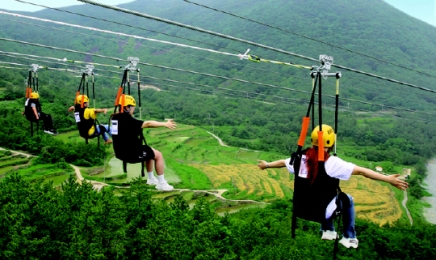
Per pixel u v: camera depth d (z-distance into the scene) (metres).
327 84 129.75
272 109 121.38
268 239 13.38
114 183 43.03
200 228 12.03
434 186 76.88
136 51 178.38
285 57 168.00
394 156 90.50
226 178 63.75
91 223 9.23
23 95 66.56
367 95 129.50
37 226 9.26
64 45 155.88
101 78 105.94
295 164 7.25
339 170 6.85
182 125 108.00
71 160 47.09
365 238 15.05
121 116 8.50
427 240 15.41
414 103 125.25
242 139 101.25
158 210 11.51
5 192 9.92
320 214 7.07
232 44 187.12
